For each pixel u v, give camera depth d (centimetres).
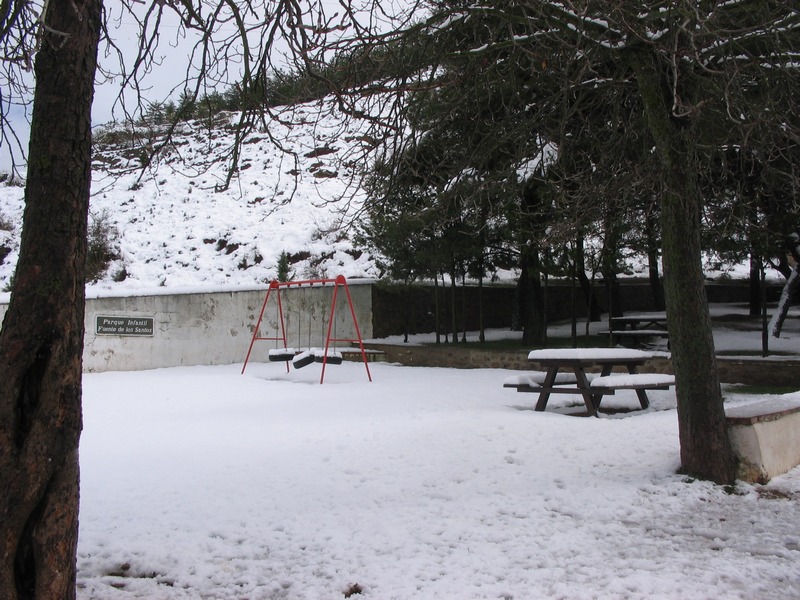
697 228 647
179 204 2809
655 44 596
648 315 1778
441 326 2170
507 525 538
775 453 677
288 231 2511
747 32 705
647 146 884
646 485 626
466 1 729
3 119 536
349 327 2011
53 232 344
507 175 919
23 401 336
